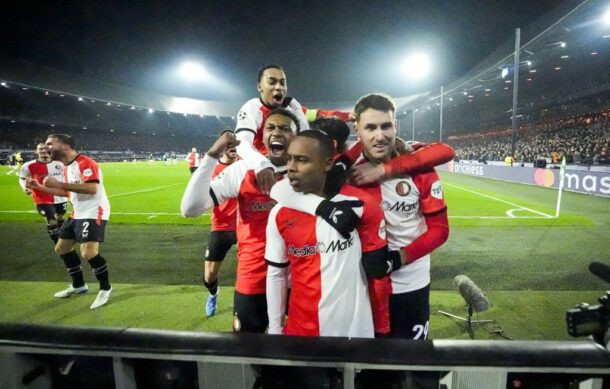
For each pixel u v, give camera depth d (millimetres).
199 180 2002
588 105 32531
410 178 1984
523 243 6367
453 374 1000
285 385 1126
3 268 5367
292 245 1688
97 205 3971
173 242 6730
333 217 1597
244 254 2387
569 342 1045
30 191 5758
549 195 12086
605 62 31219
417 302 2111
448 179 18922
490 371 988
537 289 4371
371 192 2004
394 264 1769
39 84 37750
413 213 2033
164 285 4617
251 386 1070
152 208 10125
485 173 20125
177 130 65875
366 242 1666
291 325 1730
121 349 1080
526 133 36438
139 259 5738
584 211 9148
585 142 25562
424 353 1013
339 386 1117
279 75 2916
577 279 4688
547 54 25453
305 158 1590
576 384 1039
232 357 1046
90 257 3902
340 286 1618
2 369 1134
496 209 9500
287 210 1690
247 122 2904
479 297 3086
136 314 3760
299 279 1690
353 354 1022
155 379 1167
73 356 1209
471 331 3281
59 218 6109
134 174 22734
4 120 40219
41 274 5121
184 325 3521
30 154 34031
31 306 3973
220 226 3566
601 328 1083
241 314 2391
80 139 49219
